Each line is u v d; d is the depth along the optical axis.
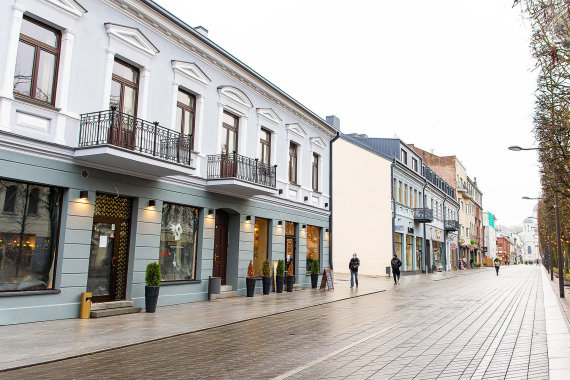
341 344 8.33
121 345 7.83
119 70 12.18
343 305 14.80
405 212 34.66
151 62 12.91
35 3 9.86
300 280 20.41
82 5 10.97
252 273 16.39
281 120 19.47
